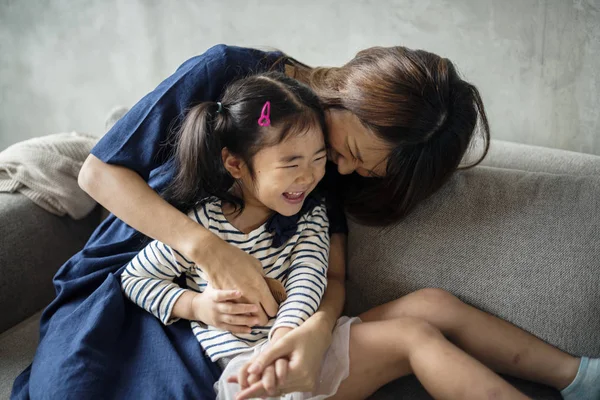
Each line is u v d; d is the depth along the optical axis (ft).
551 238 3.18
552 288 3.12
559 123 4.28
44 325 3.40
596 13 3.88
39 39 5.75
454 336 3.17
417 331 2.92
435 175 3.23
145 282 3.18
